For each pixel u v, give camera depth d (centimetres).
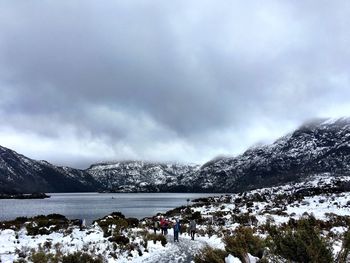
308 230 933
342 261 882
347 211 4366
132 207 11888
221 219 4134
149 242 2395
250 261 1056
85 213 8669
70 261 1420
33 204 14912
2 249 1930
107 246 1981
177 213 5862
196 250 2008
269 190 9600
